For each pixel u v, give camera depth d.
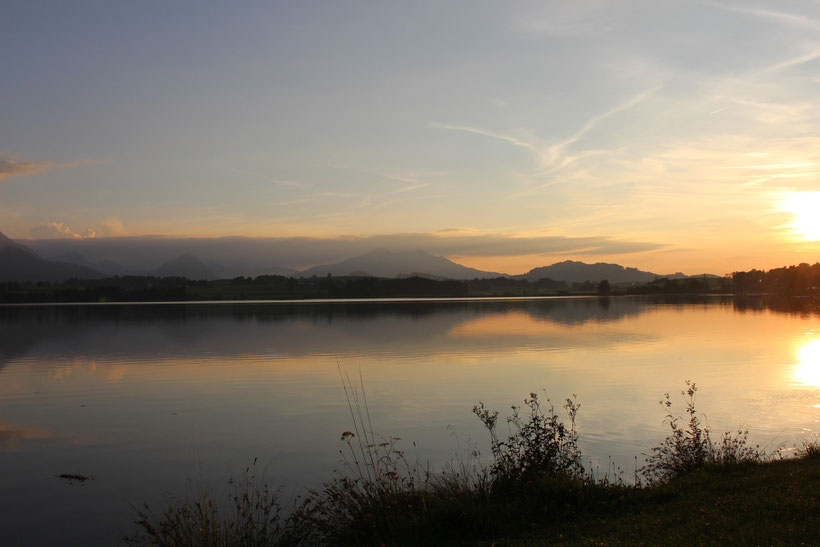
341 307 144.88
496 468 12.81
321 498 15.55
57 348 54.41
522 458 12.77
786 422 22.89
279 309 135.00
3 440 22.56
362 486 14.21
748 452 15.51
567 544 9.13
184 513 12.41
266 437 22.42
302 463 19.11
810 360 41.25
